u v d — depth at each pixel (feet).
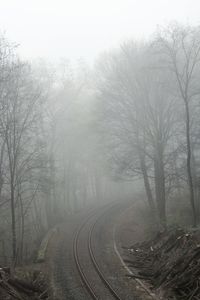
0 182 84.48
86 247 82.79
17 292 47.47
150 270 61.82
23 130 85.46
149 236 83.61
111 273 62.13
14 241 77.51
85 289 55.77
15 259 76.74
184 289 48.06
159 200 96.07
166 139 97.66
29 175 94.68
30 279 59.36
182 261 53.42
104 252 77.30
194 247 53.52
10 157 83.82
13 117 82.64
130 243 87.45
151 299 49.34
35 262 73.26
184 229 65.00
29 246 102.12
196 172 100.83
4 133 79.10
